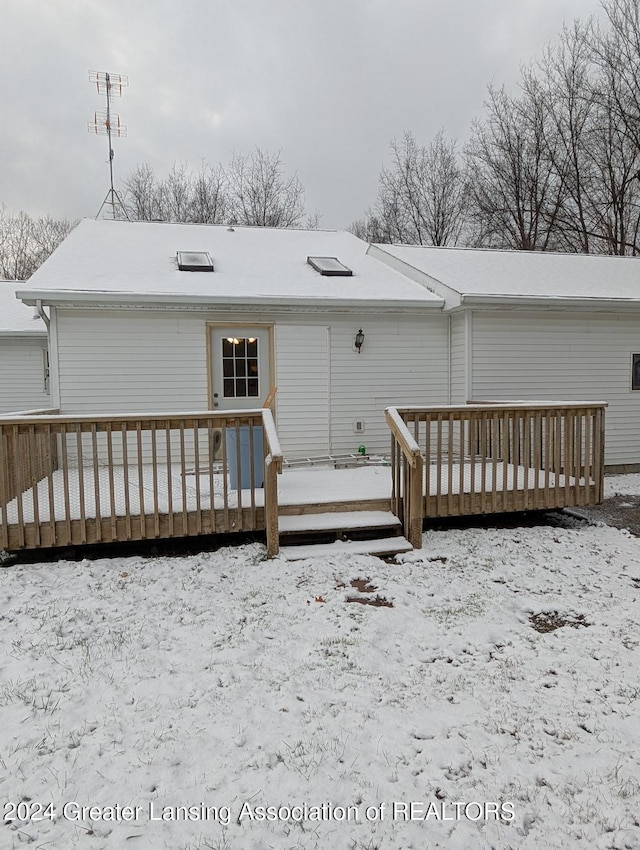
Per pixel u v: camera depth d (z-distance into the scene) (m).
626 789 2.22
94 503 5.19
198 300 7.23
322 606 3.92
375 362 8.33
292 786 2.24
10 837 2.00
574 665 3.16
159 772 2.32
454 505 5.61
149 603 3.94
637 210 17.41
